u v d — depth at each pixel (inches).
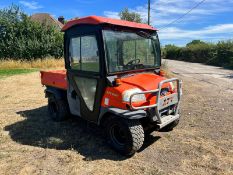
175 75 742.5
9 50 1055.6
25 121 296.7
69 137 248.2
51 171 189.8
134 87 204.7
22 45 1053.8
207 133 257.9
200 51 1539.1
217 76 725.9
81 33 220.5
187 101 390.0
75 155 211.9
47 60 957.8
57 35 1102.4
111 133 215.3
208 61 1371.8
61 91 284.2
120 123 203.3
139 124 203.5
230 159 205.8
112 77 208.7
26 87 500.4
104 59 204.1
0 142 241.4
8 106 362.9
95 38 208.8
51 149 224.4
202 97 418.3
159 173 185.6
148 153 215.6
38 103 376.5
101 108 215.3
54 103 292.0
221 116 312.5
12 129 273.6
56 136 251.8
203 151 218.7
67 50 240.1
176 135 250.8
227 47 1238.9
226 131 263.6
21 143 239.6
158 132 257.8
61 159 206.4
